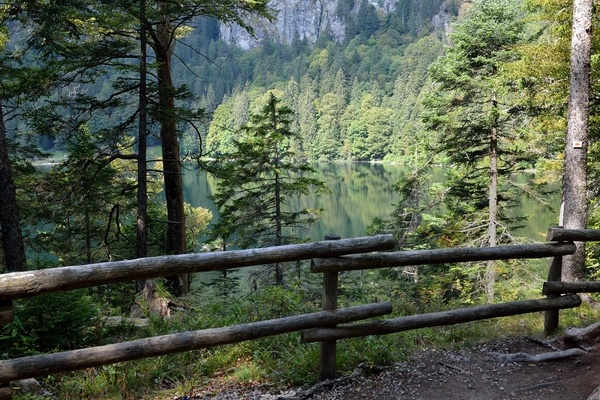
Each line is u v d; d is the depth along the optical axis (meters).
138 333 6.59
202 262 3.77
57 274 3.28
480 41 17.30
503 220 19.62
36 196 15.84
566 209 9.58
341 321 4.35
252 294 7.57
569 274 9.58
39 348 5.51
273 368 4.72
